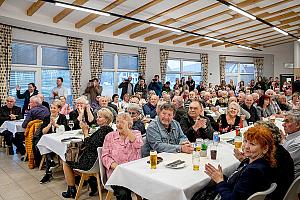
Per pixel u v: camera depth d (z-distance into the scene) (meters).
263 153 1.72
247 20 9.41
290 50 14.92
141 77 9.59
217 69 13.20
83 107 4.29
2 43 6.42
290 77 14.87
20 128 4.91
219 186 1.83
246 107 5.26
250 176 1.64
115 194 2.50
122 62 9.94
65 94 7.37
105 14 6.83
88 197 3.22
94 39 8.70
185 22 8.96
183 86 10.31
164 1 6.96
